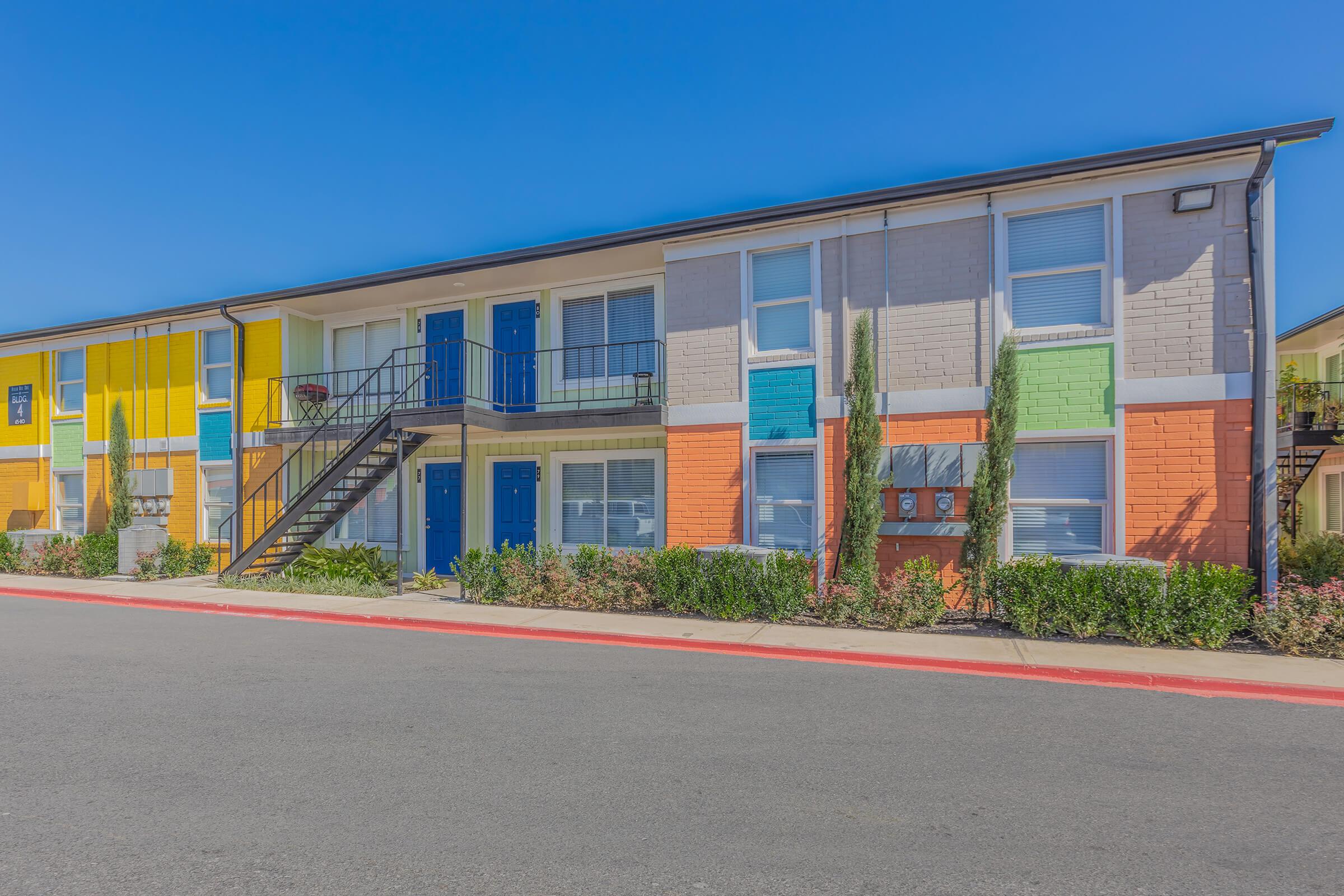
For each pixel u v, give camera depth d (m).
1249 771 4.54
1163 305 8.84
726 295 10.99
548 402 13.22
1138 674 6.50
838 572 9.71
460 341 12.20
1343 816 3.93
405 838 3.69
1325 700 5.99
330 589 11.73
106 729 5.34
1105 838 3.69
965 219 9.78
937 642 7.83
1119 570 7.92
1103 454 9.19
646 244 11.24
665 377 12.29
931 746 4.94
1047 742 5.03
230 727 5.37
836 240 10.42
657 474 12.55
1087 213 9.31
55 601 11.64
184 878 3.32
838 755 4.79
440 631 9.08
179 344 15.39
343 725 5.42
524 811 3.98
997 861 3.46
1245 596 8.04
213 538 15.02
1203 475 8.62
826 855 3.52
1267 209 8.52
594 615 9.57
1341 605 7.29
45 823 3.88
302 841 3.66
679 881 3.28
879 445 9.47
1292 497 12.11
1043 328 9.45
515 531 13.51
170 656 7.67
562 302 13.31
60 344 16.64
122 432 15.39
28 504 16.41
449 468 14.16
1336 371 15.57
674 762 4.68
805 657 7.53
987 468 8.98
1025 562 8.33
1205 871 3.38
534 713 5.68
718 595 9.31
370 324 14.84
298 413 14.56
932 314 9.88
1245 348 8.49
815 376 10.45
